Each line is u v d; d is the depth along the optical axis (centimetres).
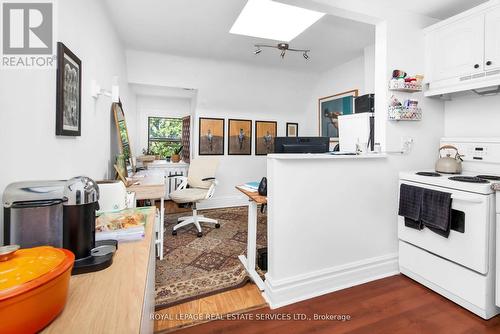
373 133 224
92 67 174
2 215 78
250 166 462
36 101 99
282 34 274
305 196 182
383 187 212
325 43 313
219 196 445
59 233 77
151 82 368
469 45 195
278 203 173
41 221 76
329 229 192
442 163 211
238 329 151
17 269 53
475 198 159
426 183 191
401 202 207
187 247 268
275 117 471
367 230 207
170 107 510
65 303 57
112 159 237
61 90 114
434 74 220
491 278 159
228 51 337
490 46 183
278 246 175
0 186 79
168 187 451
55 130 113
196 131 421
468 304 167
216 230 323
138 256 84
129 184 224
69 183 77
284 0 177
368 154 205
